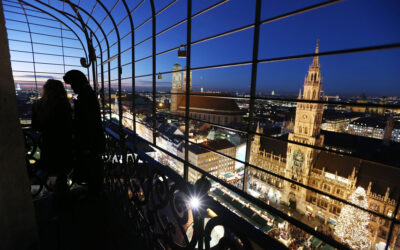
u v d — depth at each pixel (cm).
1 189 112
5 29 107
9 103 111
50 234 246
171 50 162
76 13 331
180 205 145
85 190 323
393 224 59
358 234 3619
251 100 108
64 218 268
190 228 140
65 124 247
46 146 246
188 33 147
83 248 224
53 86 243
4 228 115
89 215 274
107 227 253
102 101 358
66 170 261
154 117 196
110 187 321
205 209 124
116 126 294
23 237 123
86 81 241
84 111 234
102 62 347
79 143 241
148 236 199
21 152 119
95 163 257
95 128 240
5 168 113
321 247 3872
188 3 144
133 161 224
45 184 289
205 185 126
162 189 167
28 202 124
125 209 270
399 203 58
